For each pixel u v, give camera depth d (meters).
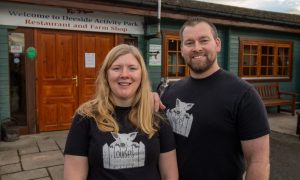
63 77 7.11
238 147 2.05
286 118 9.69
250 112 1.92
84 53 7.32
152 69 8.17
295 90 11.45
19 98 6.71
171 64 8.53
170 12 7.81
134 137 1.90
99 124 1.88
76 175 1.85
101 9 6.64
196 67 2.09
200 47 2.07
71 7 6.29
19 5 6.47
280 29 10.21
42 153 5.57
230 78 2.07
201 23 2.11
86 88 7.40
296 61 11.37
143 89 2.01
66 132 7.02
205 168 2.05
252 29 9.98
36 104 6.86
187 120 2.10
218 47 2.18
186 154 2.10
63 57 7.08
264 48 10.46
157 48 8.19
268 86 10.52
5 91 6.51
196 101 2.10
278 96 10.73
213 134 2.01
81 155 1.88
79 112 1.95
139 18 7.91
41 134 6.83
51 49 6.93
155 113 2.08
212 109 2.02
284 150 6.30
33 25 6.64
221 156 2.02
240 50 9.73
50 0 6.05
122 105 2.02
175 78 8.61
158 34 7.53
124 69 1.97
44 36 6.83
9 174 4.61
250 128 1.91
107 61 2.01
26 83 6.72
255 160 1.89
